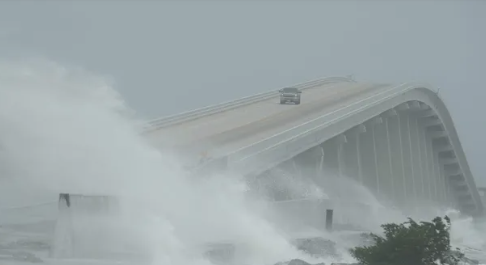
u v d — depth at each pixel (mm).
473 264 76438
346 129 160500
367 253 58625
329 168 157375
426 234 57531
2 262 54438
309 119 151125
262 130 136250
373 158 186875
